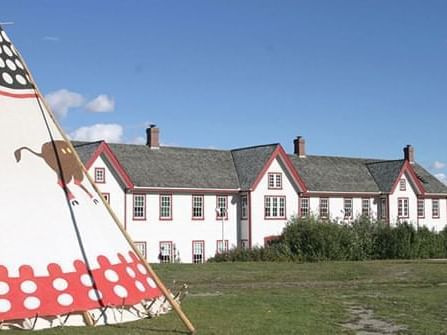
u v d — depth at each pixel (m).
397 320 16.41
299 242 41.66
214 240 50.66
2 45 15.57
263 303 19.17
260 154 54.06
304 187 54.06
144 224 47.19
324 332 14.34
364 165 63.38
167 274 30.59
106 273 14.53
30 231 13.96
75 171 15.50
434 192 62.69
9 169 14.35
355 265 35.66
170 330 13.52
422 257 45.06
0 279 13.12
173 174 49.91
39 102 15.62
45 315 13.12
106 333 12.87
